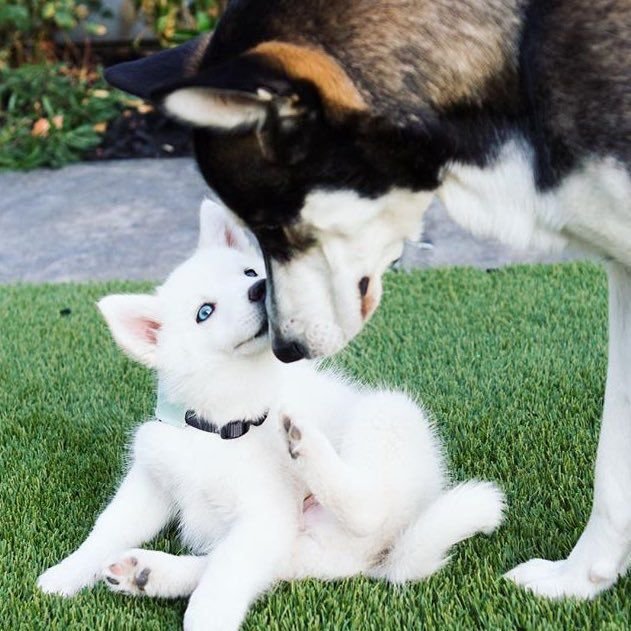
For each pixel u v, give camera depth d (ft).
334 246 8.52
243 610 8.52
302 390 10.39
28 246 22.13
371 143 8.08
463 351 14.57
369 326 15.53
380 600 8.89
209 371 9.25
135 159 27.91
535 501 10.55
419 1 8.18
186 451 9.50
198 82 7.17
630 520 8.74
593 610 8.64
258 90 7.34
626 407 8.68
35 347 15.61
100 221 23.40
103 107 29.12
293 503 9.33
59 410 13.34
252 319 9.08
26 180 26.73
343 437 9.90
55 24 30.99
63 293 18.22
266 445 9.44
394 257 9.07
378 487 9.14
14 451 12.17
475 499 9.16
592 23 7.93
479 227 8.86
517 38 8.19
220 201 8.65
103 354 15.17
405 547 9.14
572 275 17.33
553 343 14.67
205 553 9.70
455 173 8.55
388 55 8.08
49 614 8.90
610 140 7.82
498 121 8.35
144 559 8.87
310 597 8.93
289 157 8.01
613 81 7.83
